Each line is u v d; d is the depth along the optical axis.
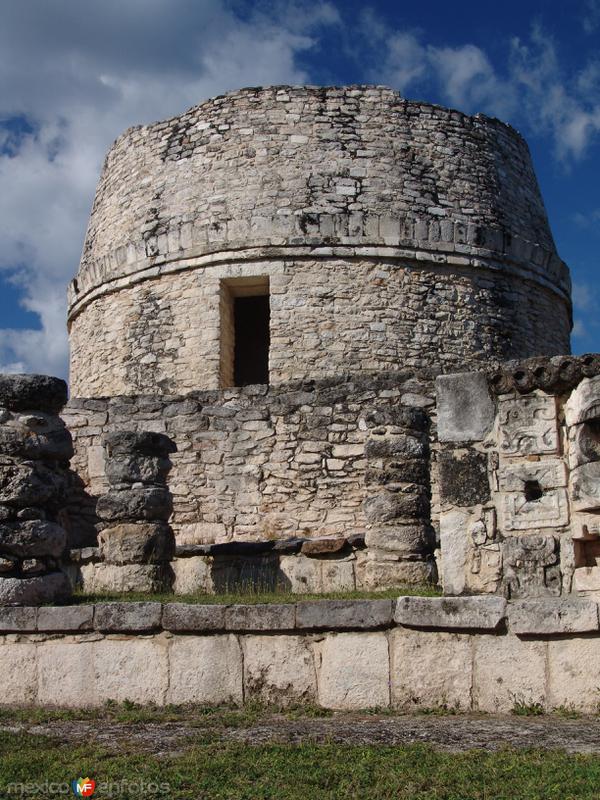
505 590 8.34
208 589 12.49
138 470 12.33
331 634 8.51
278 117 21.06
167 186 21.39
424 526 12.09
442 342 20.27
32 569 9.73
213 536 15.18
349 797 6.02
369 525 12.14
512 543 8.41
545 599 8.09
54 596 9.84
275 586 12.45
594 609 7.90
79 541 15.46
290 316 19.91
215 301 20.22
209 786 6.27
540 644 8.02
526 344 21.41
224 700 8.58
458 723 7.62
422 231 20.52
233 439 15.48
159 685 8.73
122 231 21.86
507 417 8.67
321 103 21.17
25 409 10.25
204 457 15.50
